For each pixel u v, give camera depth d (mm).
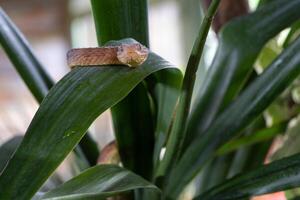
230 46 860
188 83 665
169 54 2514
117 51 611
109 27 712
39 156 546
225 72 864
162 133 755
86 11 2893
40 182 533
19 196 523
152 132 768
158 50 2578
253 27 848
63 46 3025
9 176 532
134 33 720
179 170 806
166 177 751
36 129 561
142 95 724
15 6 2797
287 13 838
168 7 2441
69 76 605
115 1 709
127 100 722
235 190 703
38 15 2893
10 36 813
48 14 2893
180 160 811
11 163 538
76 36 2980
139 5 724
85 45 2953
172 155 729
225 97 859
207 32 633
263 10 852
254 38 844
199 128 862
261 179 691
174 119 705
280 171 682
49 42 3033
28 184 530
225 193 708
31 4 2803
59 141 554
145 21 729
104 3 705
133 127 751
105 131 1636
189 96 673
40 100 803
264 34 840
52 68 3146
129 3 717
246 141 880
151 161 784
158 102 745
